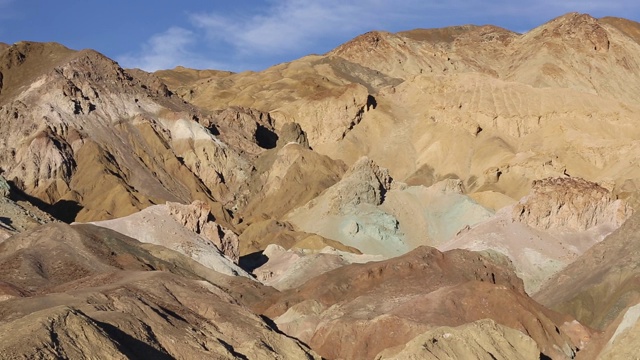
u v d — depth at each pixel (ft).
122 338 354.95
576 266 601.21
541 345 458.50
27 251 522.06
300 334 477.77
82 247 538.47
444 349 390.21
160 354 362.33
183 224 647.97
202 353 375.86
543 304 567.59
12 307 384.68
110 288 425.28
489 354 399.65
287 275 631.15
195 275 577.02
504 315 472.85
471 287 485.56
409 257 562.25
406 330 456.86
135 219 630.74
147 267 554.05
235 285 569.23
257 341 404.98
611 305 542.98
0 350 302.45
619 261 577.02
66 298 391.86
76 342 324.19
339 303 517.55
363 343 457.27
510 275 593.83
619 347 408.26
